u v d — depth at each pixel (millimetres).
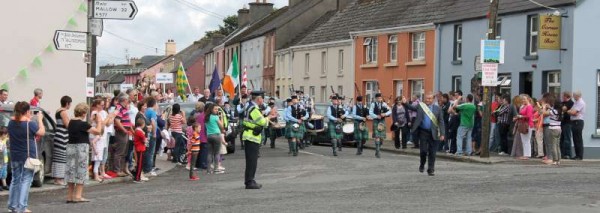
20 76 22219
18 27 22203
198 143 17781
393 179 16281
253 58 64750
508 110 24516
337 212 11516
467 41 34281
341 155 24750
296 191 14406
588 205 12125
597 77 27578
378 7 45594
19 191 12219
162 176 18812
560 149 23703
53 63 22703
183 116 22547
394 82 40781
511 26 31094
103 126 15367
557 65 28141
